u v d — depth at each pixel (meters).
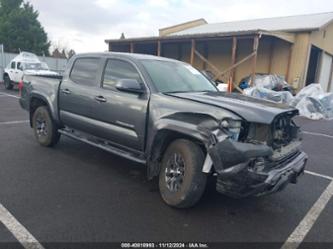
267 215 3.88
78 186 4.46
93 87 5.05
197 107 3.67
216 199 4.23
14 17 39.94
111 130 4.71
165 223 3.54
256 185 3.31
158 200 4.11
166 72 4.72
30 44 40.41
